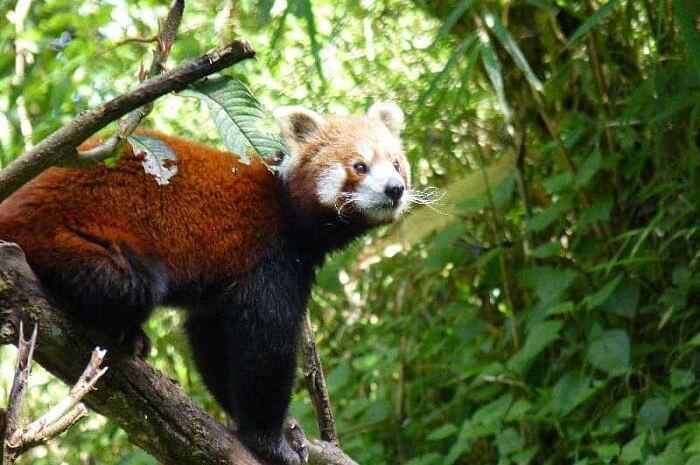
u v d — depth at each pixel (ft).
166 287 19.61
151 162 14.76
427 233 35.94
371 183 23.77
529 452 31.32
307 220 23.08
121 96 13.23
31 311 16.92
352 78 33.71
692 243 31.71
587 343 32.09
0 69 31.91
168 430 18.75
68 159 13.61
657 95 30.01
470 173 36.73
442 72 26.86
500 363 34.42
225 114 14.46
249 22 30.81
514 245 35.55
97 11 31.07
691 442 27.14
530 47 33.19
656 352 32.07
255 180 22.25
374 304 39.75
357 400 36.29
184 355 33.47
